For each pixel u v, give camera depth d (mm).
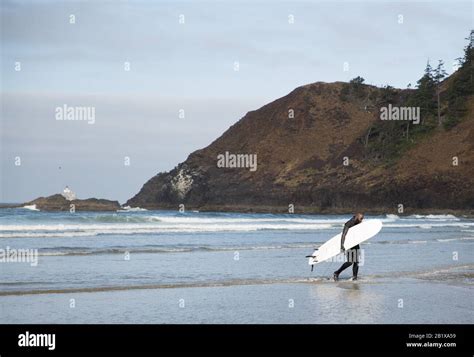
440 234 44344
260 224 56719
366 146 162875
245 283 17391
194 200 157750
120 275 18438
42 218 44219
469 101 162250
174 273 19188
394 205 131000
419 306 14281
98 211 85562
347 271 20641
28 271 18828
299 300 14797
